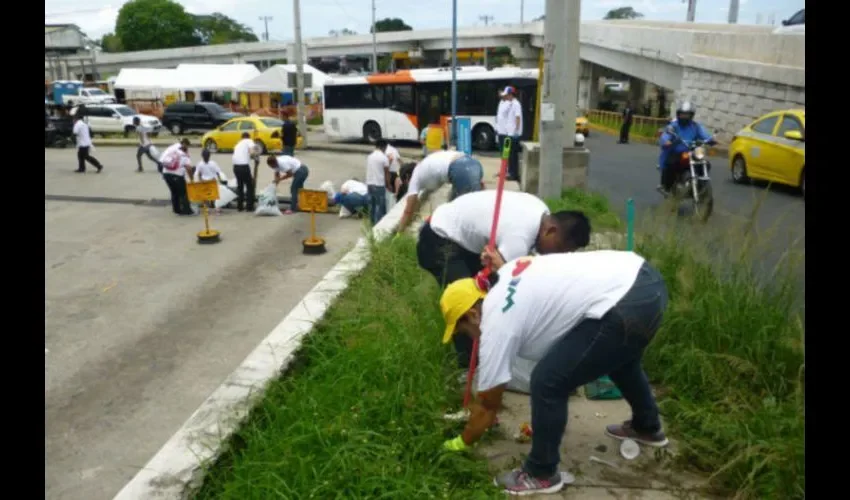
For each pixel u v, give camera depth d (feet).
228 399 11.27
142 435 15.19
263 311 23.91
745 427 9.90
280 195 51.29
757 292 13.42
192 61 243.19
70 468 13.89
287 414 10.86
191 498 8.93
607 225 23.09
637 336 8.49
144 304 24.90
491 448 10.71
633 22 142.72
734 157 42.42
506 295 8.70
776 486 8.75
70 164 72.69
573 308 8.49
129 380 18.12
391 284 18.11
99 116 106.63
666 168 30.73
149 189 54.65
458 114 77.92
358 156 80.64
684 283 13.69
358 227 38.40
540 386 8.84
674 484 9.65
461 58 226.99
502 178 11.91
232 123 85.40
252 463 9.21
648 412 10.36
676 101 91.30
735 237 14.79
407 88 83.30
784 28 66.54
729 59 74.69
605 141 85.66
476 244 13.24
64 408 16.48
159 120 120.57
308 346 13.52
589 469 10.04
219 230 38.40
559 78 30.12
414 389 11.60
